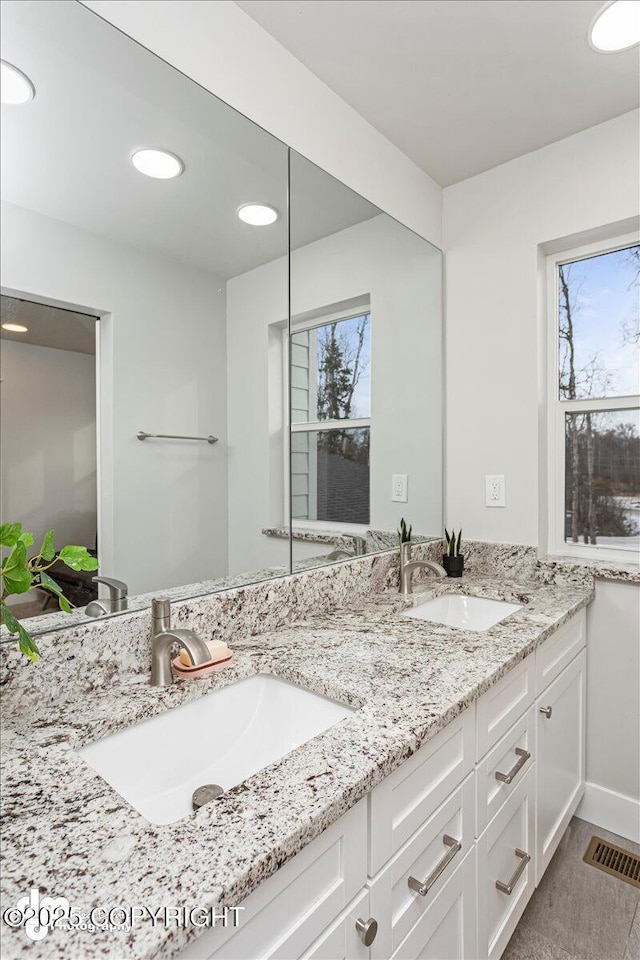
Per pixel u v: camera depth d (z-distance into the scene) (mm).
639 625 1770
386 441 1898
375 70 1516
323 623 1464
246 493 1412
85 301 1066
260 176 1399
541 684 1472
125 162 1114
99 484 1095
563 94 1624
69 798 688
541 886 1580
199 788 970
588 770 1894
